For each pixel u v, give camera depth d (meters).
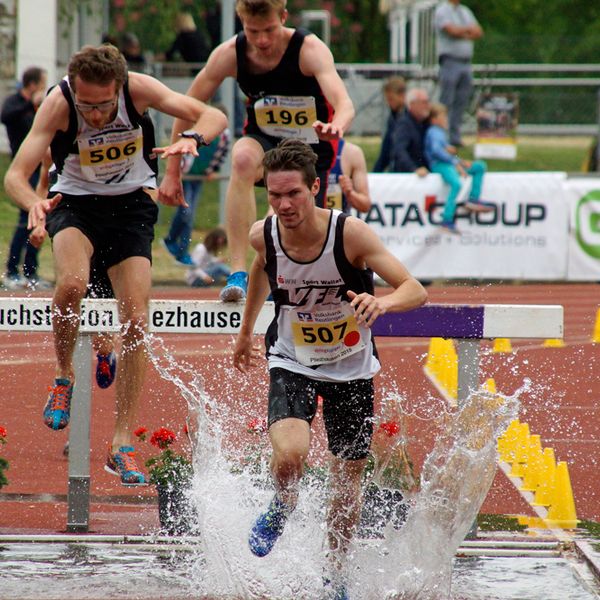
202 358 39.41
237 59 24.42
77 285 21.78
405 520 21.38
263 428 23.53
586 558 20.36
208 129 22.23
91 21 79.25
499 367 40.62
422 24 83.69
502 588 18.86
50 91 21.92
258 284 18.97
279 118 24.77
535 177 58.06
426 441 28.34
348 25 114.00
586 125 79.88
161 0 79.62
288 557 19.42
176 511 21.62
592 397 35.53
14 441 28.83
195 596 18.25
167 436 22.03
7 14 70.88
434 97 75.12
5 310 21.91
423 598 18.31
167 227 66.38
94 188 22.59
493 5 133.00
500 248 58.31
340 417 18.66
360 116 78.25
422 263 58.12
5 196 65.56
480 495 19.62
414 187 57.75
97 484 25.23
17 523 22.30
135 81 22.08
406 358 42.38
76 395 21.78
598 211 58.38
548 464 24.81
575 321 50.62
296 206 17.06
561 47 87.12
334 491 18.77
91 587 18.58
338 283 17.78
